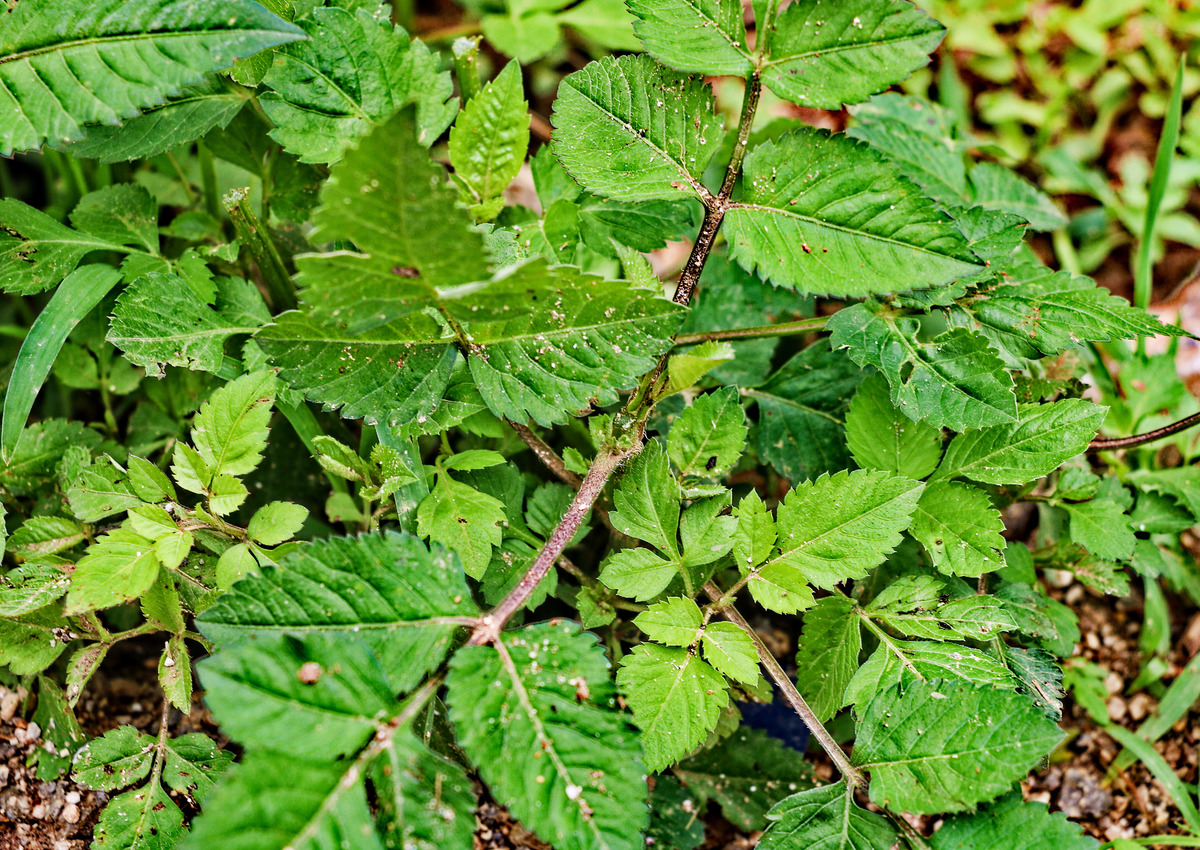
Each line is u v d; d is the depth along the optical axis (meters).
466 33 0.86
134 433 0.67
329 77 0.62
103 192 0.66
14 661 0.61
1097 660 0.71
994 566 0.61
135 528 0.60
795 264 0.62
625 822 0.57
